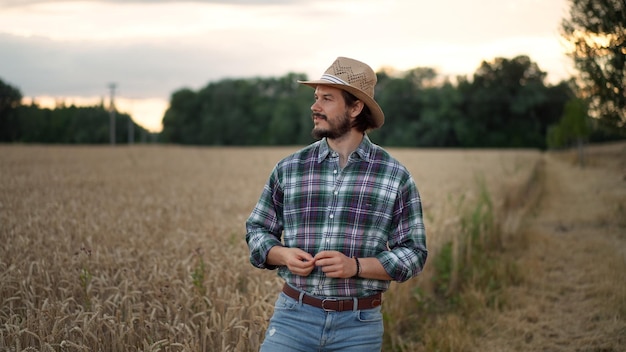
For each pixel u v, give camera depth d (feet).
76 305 14.12
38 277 15.31
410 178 9.25
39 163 73.72
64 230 21.81
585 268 26.99
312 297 8.96
